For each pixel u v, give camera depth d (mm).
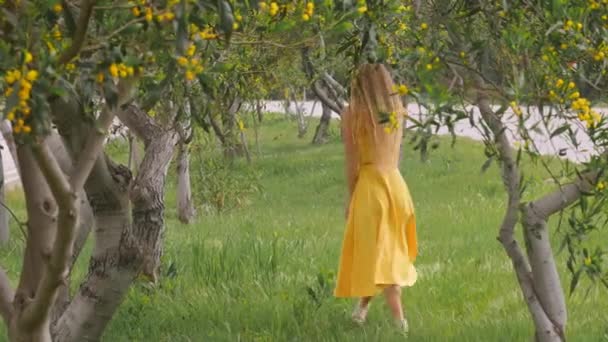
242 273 12477
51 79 4043
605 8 5332
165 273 12234
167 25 3988
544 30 5492
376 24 5297
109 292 7941
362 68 9484
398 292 9445
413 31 5738
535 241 7348
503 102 5305
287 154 39750
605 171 5988
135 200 8914
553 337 7488
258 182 31500
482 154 33906
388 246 9438
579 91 5617
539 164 23422
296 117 47906
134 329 9984
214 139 18578
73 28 4203
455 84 5238
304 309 10078
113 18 4359
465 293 11000
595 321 9633
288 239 17375
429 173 29828
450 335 9086
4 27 4070
